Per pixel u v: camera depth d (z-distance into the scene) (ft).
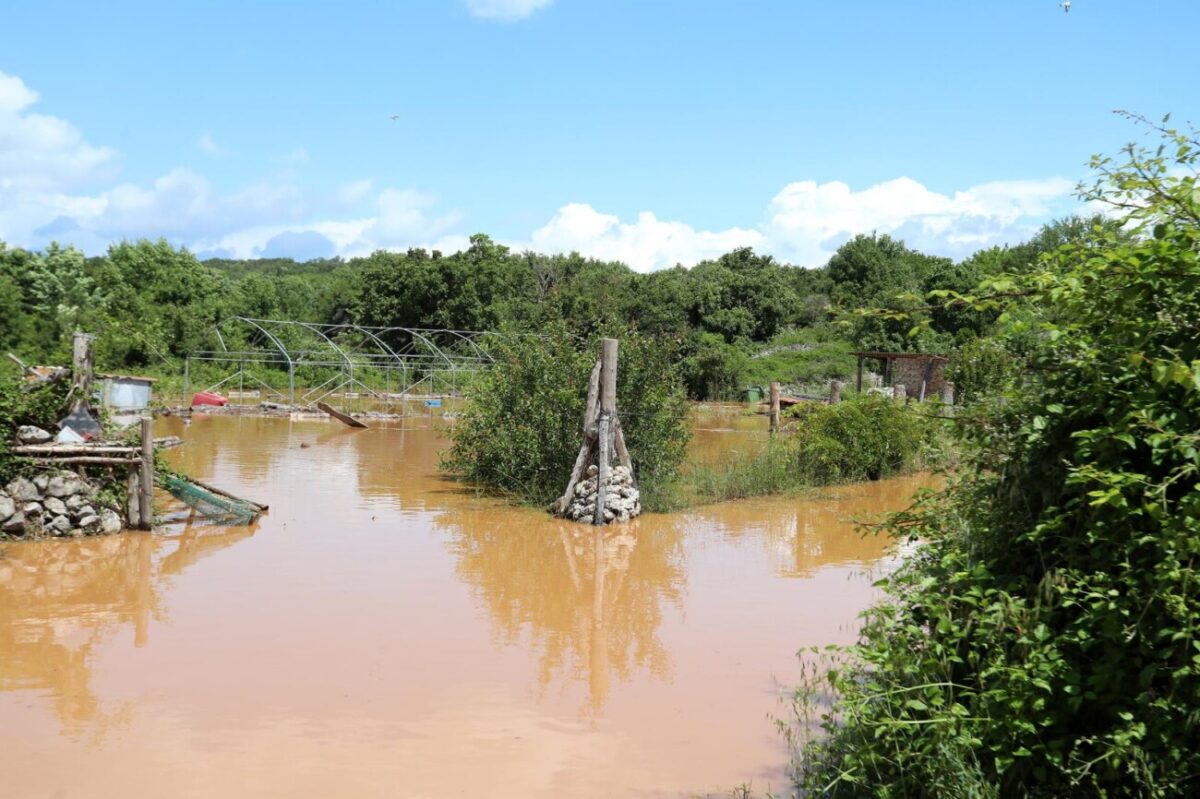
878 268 208.13
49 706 22.67
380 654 26.86
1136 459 14.10
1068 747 13.92
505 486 57.41
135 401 103.86
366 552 40.34
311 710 22.63
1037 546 15.14
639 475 54.19
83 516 42.60
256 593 33.32
